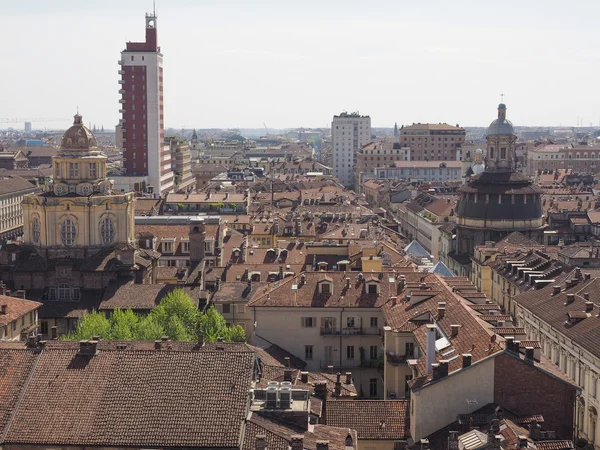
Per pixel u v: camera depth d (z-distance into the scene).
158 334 137.00
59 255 183.25
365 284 152.50
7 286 179.25
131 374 86.25
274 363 119.00
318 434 84.62
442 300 128.88
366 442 96.25
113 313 157.88
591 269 186.12
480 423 87.75
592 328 131.88
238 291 169.38
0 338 145.00
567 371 137.38
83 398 84.00
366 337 150.00
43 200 183.75
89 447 79.62
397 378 125.44
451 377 91.81
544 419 91.62
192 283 177.50
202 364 87.00
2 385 85.88
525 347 95.69
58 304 174.88
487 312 126.19
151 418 81.62
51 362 88.19
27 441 80.12
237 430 79.88
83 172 188.62
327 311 149.88
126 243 185.00
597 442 122.06
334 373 138.25
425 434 92.19
